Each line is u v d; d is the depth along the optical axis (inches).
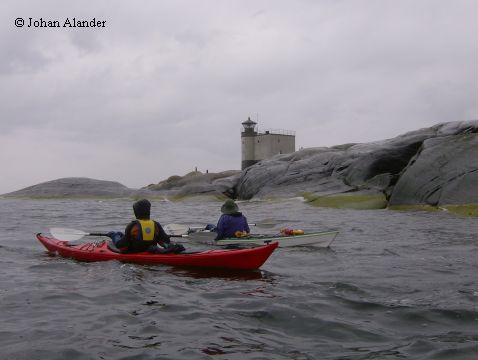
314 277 292.7
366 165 1001.5
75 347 173.2
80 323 200.1
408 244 439.8
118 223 682.8
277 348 174.1
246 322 202.7
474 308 220.4
